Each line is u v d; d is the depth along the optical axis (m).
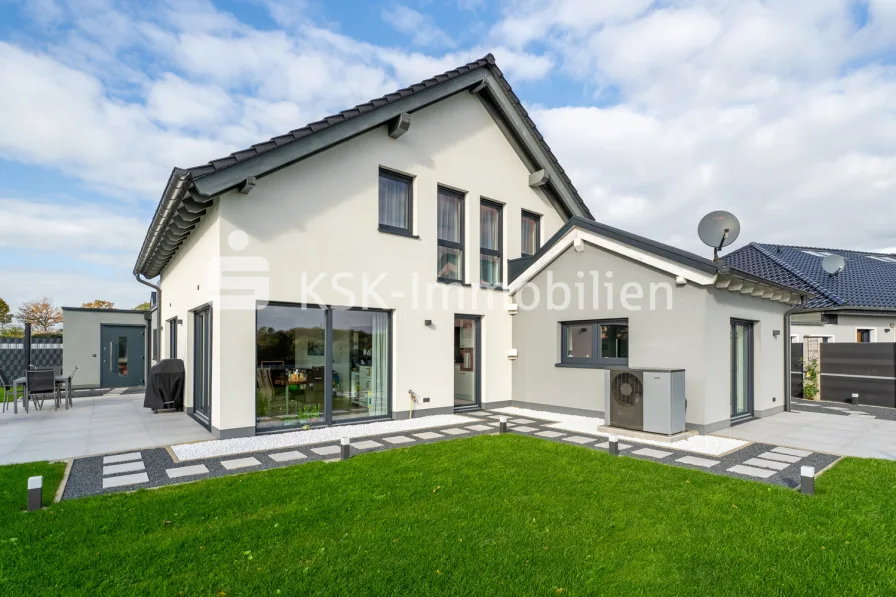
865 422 9.03
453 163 10.30
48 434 7.52
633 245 8.64
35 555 3.33
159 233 9.35
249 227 7.43
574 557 3.39
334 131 8.05
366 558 3.35
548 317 10.35
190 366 9.43
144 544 3.51
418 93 9.27
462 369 10.73
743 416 9.33
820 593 2.97
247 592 2.93
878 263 21.08
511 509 4.27
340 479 5.07
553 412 10.10
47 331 38.16
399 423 8.67
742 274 8.00
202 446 6.68
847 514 4.16
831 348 12.62
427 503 4.40
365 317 8.92
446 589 2.98
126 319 16.98
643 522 4.00
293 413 8.00
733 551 3.49
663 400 7.30
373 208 8.91
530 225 12.34
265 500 4.42
